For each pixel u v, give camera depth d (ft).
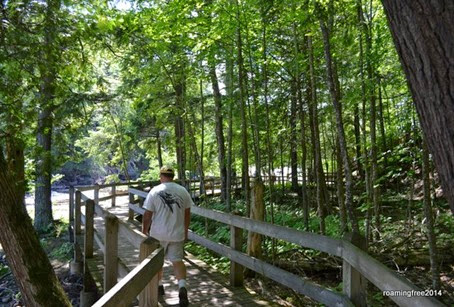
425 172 18.37
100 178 135.03
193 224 41.63
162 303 16.43
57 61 24.40
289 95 36.91
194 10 28.89
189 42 31.07
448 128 5.49
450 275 21.40
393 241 26.27
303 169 34.86
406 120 26.09
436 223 27.66
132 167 132.16
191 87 55.93
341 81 31.89
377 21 24.58
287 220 39.04
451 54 5.35
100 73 42.14
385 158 24.86
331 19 23.48
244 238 31.07
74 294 28.04
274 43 32.58
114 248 15.29
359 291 10.50
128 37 30.09
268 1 22.26
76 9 25.68
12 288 29.99
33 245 16.53
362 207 24.82
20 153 21.66
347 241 10.73
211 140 67.36
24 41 22.31
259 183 21.12
